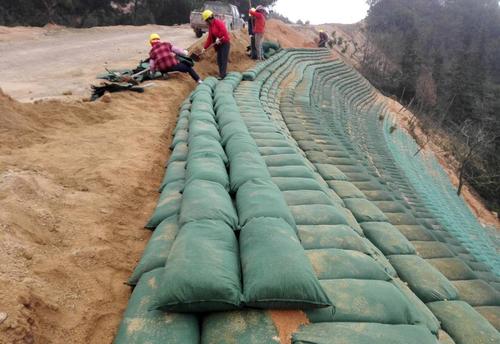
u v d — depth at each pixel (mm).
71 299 2293
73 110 5469
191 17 16922
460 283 3627
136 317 2127
